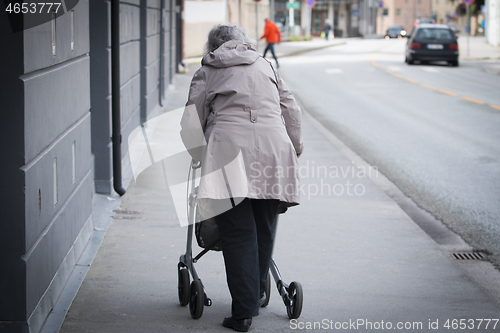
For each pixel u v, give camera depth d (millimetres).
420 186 7629
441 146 10070
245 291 3488
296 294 3738
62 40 3805
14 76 2990
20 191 3074
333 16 68812
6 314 3162
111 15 5871
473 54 32969
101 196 6359
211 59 3525
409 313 3973
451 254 5352
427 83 19234
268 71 3574
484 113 13539
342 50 36531
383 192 7117
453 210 6680
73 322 3654
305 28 57312
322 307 4023
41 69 3369
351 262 4863
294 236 5465
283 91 3652
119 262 4660
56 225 3814
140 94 9750
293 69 23516
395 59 29016
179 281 3945
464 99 15734
